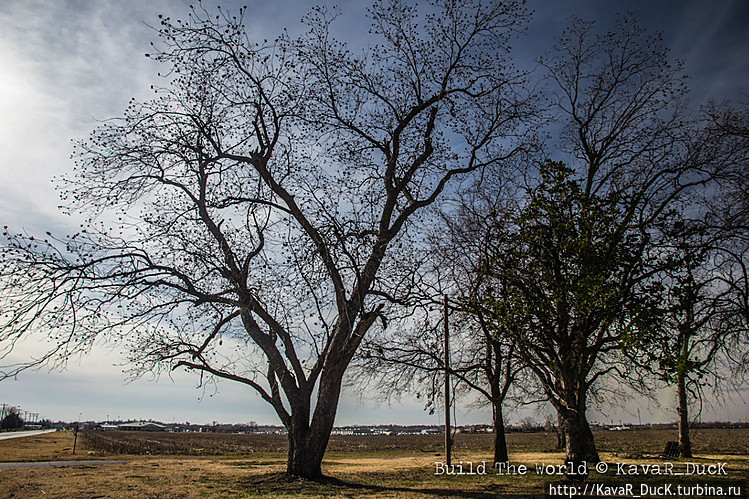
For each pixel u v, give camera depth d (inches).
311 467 655.1
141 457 1233.4
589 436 877.8
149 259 640.4
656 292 527.5
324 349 692.1
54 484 601.3
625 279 569.6
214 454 1520.7
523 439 2913.4
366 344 740.7
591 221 547.5
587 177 860.6
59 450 1433.3
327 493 551.5
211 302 676.7
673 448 1106.7
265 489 576.7
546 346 600.4
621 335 524.7
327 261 626.2
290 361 692.1
